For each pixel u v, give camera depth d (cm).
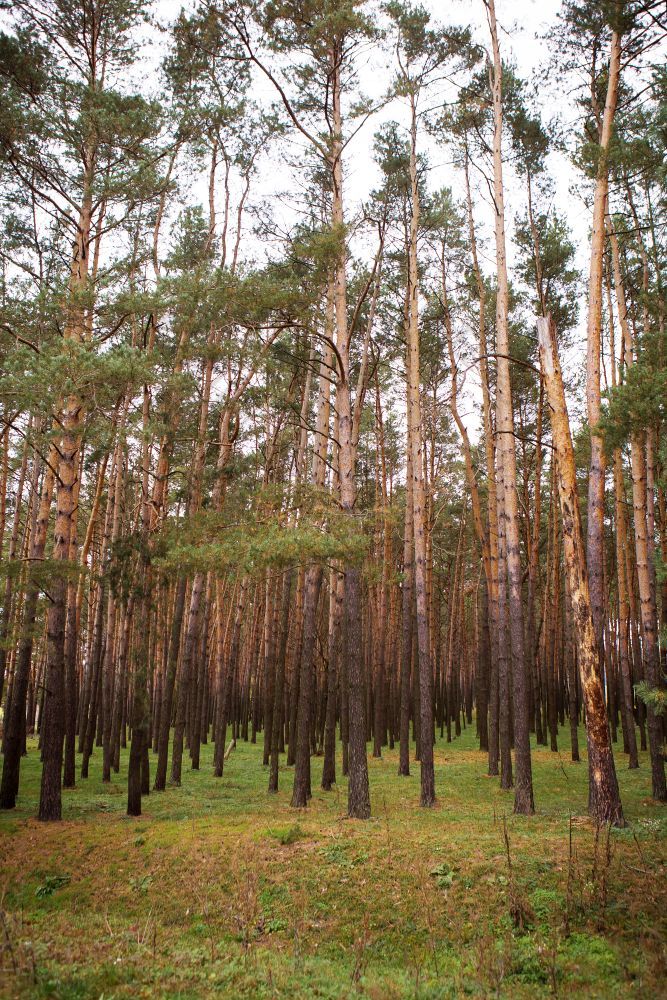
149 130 1581
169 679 2034
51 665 1553
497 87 1856
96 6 1709
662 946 776
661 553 1571
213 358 1730
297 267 1791
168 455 1867
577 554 1302
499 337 1789
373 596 3562
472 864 1049
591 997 689
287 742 2970
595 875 923
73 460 1628
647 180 1783
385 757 2722
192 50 1808
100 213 1925
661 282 1917
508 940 826
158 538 1697
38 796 1834
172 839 1305
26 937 844
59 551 1580
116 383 1468
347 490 1573
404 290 2442
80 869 1211
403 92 1656
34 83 1606
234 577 1483
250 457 2459
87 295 1430
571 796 1761
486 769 2303
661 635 1357
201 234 2197
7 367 1382
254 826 1365
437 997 696
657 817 1378
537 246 2439
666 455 1448
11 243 1981
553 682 2783
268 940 909
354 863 1116
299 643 2645
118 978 675
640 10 1372
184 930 959
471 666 5312
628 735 2322
